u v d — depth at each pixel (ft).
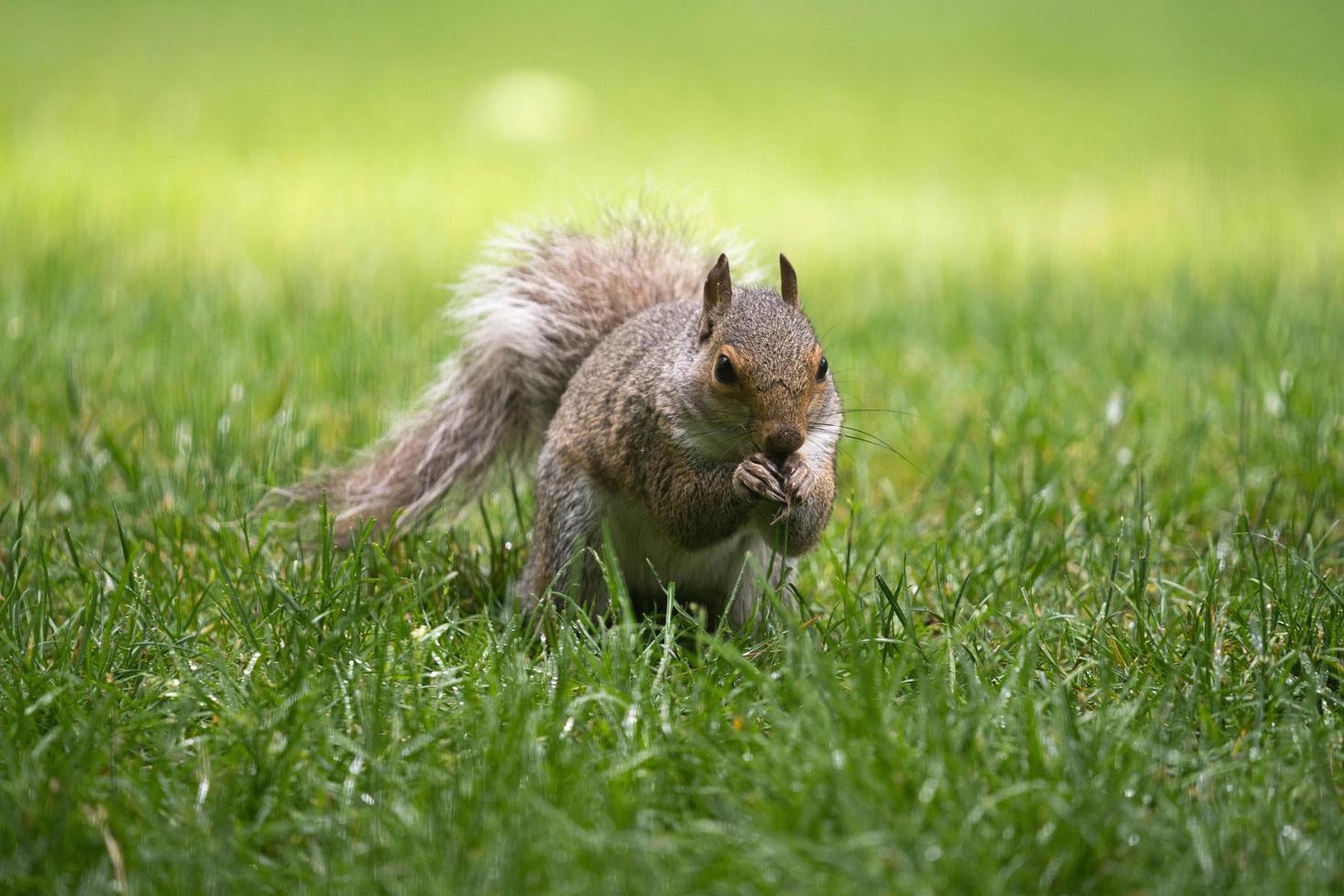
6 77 113.50
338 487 33.24
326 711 21.25
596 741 20.81
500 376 33.19
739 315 25.88
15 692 21.36
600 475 28.60
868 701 19.92
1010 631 24.99
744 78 131.44
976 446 37.50
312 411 40.16
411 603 26.32
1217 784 19.36
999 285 58.08
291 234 66.59
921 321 51.78
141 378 41.98
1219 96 121.70
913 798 18.52
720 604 30.22
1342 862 17.38
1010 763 19.51
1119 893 17.08
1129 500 33.65
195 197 74.28
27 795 18.80
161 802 19.17
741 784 19.40
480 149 93.45
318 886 17.15
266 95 112.37
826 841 17.58
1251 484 34.35
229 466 33.88
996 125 107.55
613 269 33.73
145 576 26.86
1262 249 67.15
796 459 25.95
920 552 30.12
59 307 48.39
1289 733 20.75
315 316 48.98
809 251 66.18
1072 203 79.61
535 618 28.45
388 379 42.70
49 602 25.66
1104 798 18.39
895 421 40.32
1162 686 22.91
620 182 81.30
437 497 33.22
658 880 16.85
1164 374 43.91
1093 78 132.87
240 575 27.89
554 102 113.29
